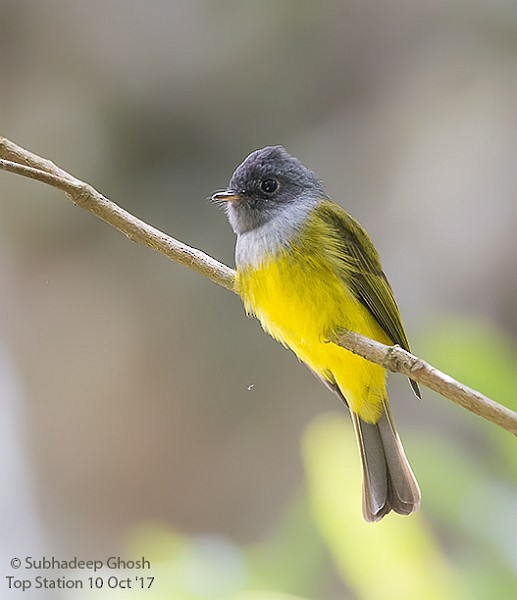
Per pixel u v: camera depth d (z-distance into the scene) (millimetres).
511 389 6281
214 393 12398
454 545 7121
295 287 6426
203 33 12422
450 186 12164
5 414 11883
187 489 12164
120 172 12516
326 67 12594
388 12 12555
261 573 6355
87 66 12406
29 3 12281
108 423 12297
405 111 12492
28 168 5656
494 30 12438
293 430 12211
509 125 12195
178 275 12492
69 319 12438
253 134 12570
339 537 6191
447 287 11984
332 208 6777
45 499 11859
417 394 6480
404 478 6531
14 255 12352
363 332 6590
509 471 6379
